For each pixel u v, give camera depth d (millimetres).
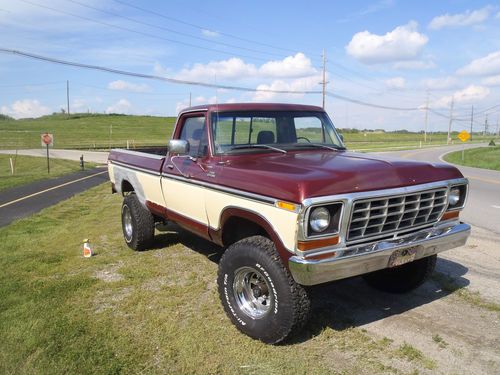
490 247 6801
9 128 86875
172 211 5523
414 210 3893
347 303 4664
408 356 3580
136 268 5852
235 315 4016
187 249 6707
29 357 3627
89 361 3537
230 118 4848
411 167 4000
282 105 5254
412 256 3857
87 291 5078
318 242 3400
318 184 3391
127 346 3795
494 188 15164
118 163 7262
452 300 4707
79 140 64875
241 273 3969
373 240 3695
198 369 3438
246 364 3492
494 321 4207
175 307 4598
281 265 3590
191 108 5184
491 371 3373
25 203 12594
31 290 5113
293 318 3592
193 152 5082
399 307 4555
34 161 34438
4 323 4230
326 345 3779
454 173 4293
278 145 4988
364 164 3932
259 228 4281
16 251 6871
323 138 5449
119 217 9680
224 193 4219
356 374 3346
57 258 6422
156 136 76438
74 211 10836
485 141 121125
